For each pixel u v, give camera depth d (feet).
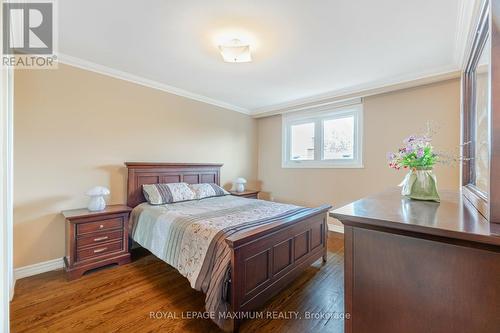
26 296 6.54
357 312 2.86
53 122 8.21
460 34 6.61
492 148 2.50
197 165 12.50
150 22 6.30
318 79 10.31
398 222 2.52
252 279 5.65
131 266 8.56
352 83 10.79
